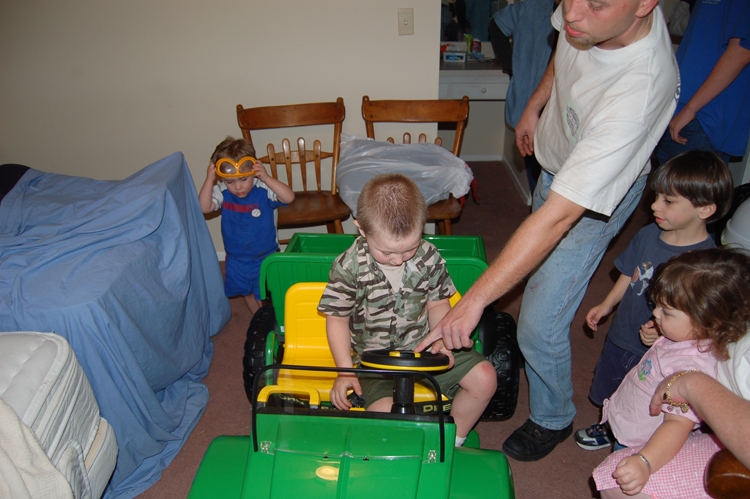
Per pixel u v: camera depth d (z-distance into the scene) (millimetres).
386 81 2977
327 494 1084
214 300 2396
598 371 1871
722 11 2080
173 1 2689
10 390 1188
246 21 2768
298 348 1606
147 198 1854
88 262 1686
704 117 2170
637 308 1657
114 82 2855
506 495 1155
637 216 3561
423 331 1512
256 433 1155
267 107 2855
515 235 1189
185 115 2969
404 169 2701
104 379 1604
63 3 2652
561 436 1879
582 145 1164
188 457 1922
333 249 1996
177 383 2154
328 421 1182
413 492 1084
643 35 1187
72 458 1311
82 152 3023
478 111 4805
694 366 1236
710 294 1153
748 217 1674
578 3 1084
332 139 3100
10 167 2213
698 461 1188
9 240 1787
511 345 1765
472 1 4309
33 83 2822
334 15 2791
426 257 1426
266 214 2406
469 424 1519
